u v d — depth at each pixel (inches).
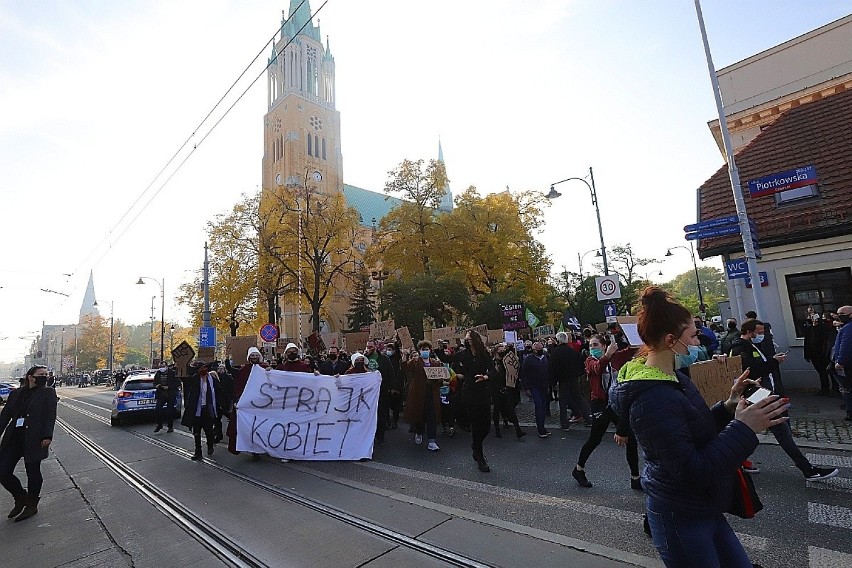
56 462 366.3
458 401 387.5
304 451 325.4
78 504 247.8
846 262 451.2
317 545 173.0
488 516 193.3
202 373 357.7
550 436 354.6
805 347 435.8
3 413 238.5
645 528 163.2
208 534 191.6
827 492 196.7
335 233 1200.8
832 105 563.8
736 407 84.9
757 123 679.1
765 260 495.2
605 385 330.0
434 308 1133.7
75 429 569.3
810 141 540.7
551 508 199.3
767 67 684.1
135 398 576.7
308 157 2437.3
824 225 454.6
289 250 1183.6
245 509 219.9
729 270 449.1
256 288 1219.2
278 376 339.6
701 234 435.5
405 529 182.2
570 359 370.9
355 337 730.2
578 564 145.6
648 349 86.5
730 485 75.3
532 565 146.5
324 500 225.6
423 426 365.7
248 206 1242.0
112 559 175.2
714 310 2391.7
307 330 2114.9
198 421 348.2
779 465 238.4
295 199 1201.4
